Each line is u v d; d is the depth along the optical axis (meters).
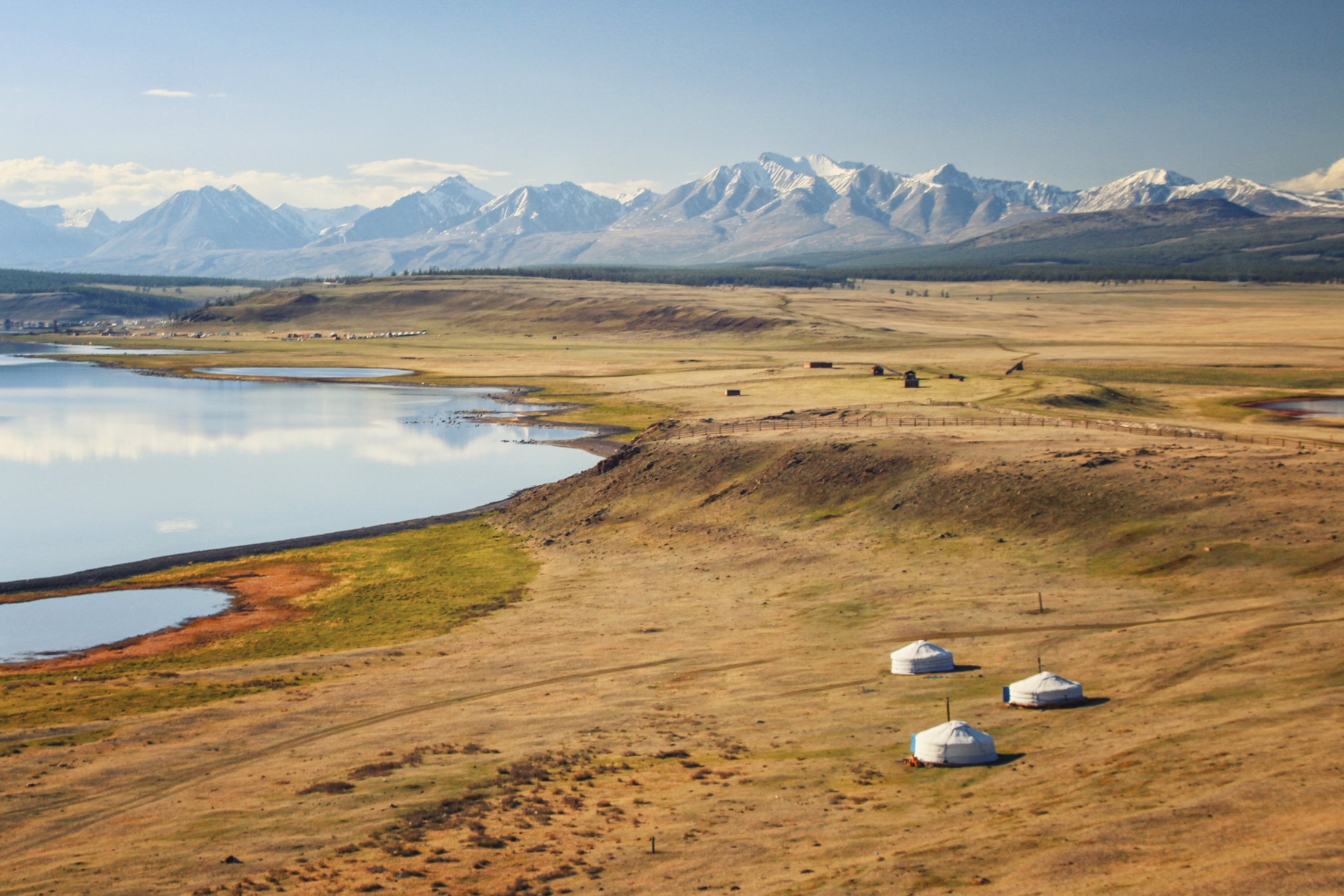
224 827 41.03
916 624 64.31
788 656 60.78
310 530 108.81
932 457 100.69
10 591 86.75
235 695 59.06
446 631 72.69
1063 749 43.00
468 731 51.66
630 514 105.75
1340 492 76.44
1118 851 32.34
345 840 39.38
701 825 38.91
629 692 56.53
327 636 72.75
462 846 38.28
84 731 53.19
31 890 36.25
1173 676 50.06
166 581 88.88
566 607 77.00
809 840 36.78
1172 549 71.50
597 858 36.59
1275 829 32.19
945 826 36.69
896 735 47.09
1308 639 51.97
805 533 91.31
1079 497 84.00
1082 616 62.06
